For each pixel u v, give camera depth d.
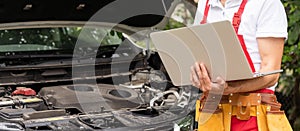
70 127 3.05
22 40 4.26
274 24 2.81
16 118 3.16
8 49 4.18
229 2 2.91
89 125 3.11
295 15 5.18
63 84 3.97
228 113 2.97
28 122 3.05
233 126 2.98
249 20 2.85
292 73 5.82
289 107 5.98
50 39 4.36
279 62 2.85
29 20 4.21
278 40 2.83
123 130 3.09
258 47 2.86
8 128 2.96
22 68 3.94
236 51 2.63
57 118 3.15
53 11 4.16
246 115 2.91
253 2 2.85
